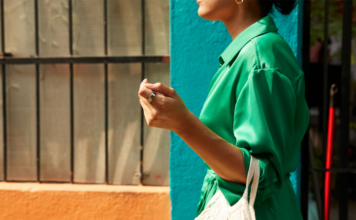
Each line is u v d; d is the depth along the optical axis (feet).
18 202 7.48
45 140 7.90
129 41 7.57
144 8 7.45
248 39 3.36
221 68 3.72
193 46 6.33
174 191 6.57
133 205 7.25
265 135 2.86
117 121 7.70
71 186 7.62
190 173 6.52
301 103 3.63
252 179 2.93
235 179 3.00
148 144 7.66
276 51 3.19
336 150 10.12
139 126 7.66
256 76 3.01
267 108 2.95
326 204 6.70
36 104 7.66
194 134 2.84
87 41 7.65
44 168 7.94
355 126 10.11
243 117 3.02
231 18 3.75
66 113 7.82
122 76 7.61
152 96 2.72
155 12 7.47
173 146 6.53
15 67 7.85
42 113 7.87
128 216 7.27
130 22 7.55
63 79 7.77
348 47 6.37
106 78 7.46
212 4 3.64
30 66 7.84
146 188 7.45
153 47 7.52
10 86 7.90
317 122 9.61
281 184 3.09
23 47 7.86
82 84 7.71
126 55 7.59
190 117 2.83
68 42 7.73
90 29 7.63
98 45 7.64
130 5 7.52
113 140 7.73
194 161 6.49
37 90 7.64
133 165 7.73
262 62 3.09
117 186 7.60
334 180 9.78
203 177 6.48
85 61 7.39
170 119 2.77
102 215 7.31
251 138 2.88
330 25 8.41
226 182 3.06
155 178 7.69
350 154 10.13
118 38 7.59
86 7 7.61
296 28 6.00
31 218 7.49
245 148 3.00
